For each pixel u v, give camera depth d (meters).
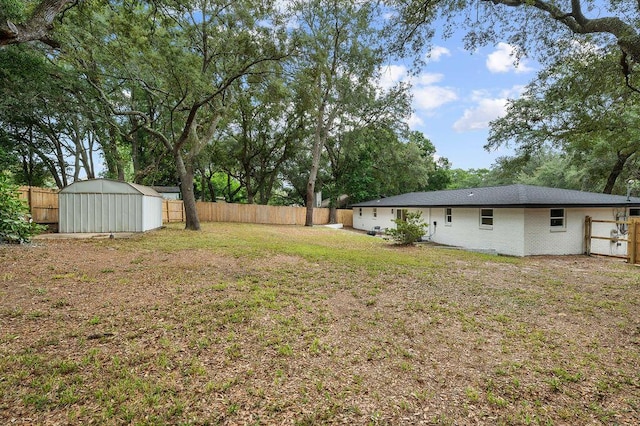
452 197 15.48
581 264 8.95
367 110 21.92
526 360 3.04
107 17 10.86
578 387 2.60
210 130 14.90
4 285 4.71
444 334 3.60
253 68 12.58
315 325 3.73
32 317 3.60
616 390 2.56
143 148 26.19
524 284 6.02
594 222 11.66
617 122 10.36
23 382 2.39
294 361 2.89
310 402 2.30
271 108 17.72
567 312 4.41
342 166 27.16
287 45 11.13
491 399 2.41
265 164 27.77
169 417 2.08
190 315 3.86
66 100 16.14
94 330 3.35
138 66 12.62
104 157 22.98
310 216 22.36
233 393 2.38
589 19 5.89
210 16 12.18
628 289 5.70
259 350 3.07
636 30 5.44
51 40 5.96
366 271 6.77
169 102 15.72
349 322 3.87
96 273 5.68
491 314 4.28
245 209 23.58
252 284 5.38
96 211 11.48
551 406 2.35
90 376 2.51
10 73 13.87
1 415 2.04
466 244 13.71
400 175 25.84
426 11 6.73
